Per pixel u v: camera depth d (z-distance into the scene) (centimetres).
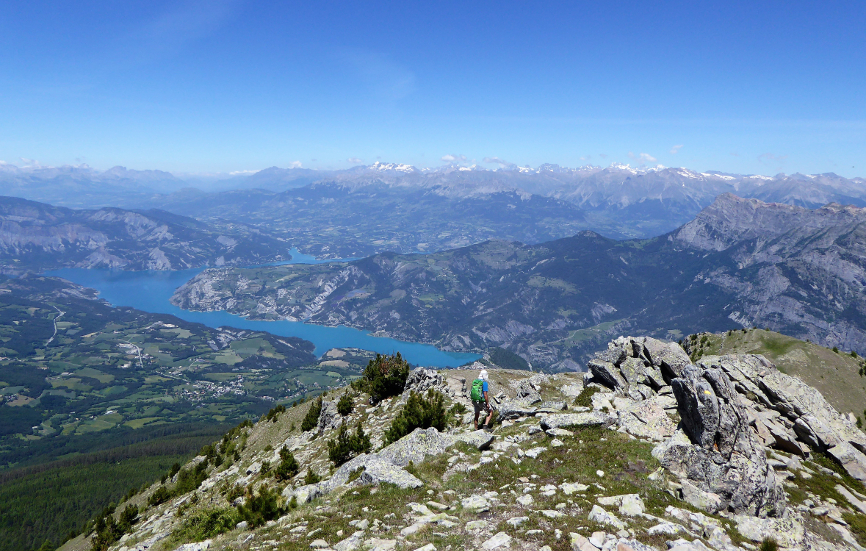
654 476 2089
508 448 2578
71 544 8838
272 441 7812
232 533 2178
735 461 2116
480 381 3145
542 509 1772
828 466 3075
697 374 2367
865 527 2259
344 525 1803
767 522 1830
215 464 8425
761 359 4184
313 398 10094
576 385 4578
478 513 1802
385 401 6269
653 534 1548
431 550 1485
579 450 2423
